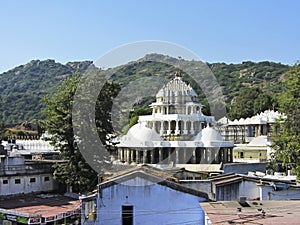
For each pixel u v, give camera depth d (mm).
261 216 20500
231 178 31172
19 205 39438
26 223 35281
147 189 27500
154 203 27453
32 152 60000
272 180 31000
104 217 27641
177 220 27250
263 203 24344
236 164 48844
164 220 27297
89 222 27891
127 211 27547
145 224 27422
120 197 27594
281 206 23328
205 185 30359
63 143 45844
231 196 29562
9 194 43156
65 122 44188
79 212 37625
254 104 112250
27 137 86250
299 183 33594
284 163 43938
